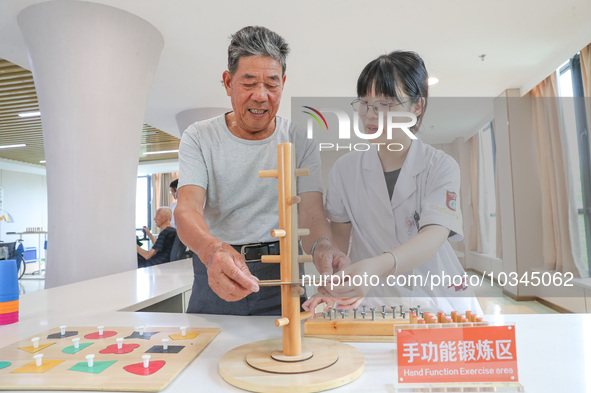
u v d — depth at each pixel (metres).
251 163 0.92
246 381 0.51
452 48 3.45
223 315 0.92
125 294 1.23
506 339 0.50
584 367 0.56
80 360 0.60
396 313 0.71
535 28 3.13
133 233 2.85
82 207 2.62
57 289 1.35
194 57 3.66
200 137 0.93
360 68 3.89
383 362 0.60
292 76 4.09
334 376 0.52
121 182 2.75
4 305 0.86
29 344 0.69
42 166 9.77
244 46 0.79
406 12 2.92
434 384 0.49
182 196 0.87
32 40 2.68
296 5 2.83
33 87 4.59
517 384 0.49
